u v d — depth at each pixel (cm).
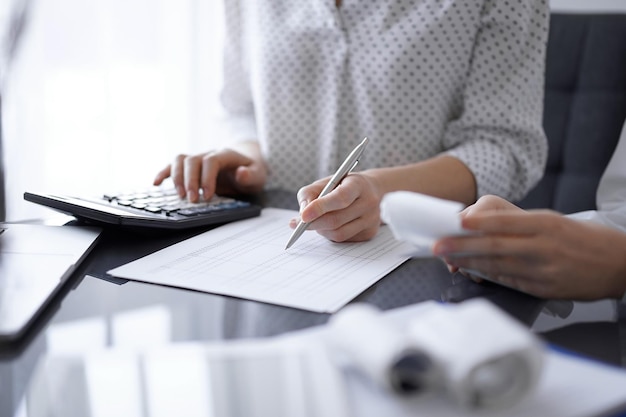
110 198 78
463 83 106
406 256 63
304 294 52
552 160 125
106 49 176
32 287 51
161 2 181
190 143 190
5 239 64
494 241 48
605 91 120
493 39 102
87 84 176
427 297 52
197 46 184
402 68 103
